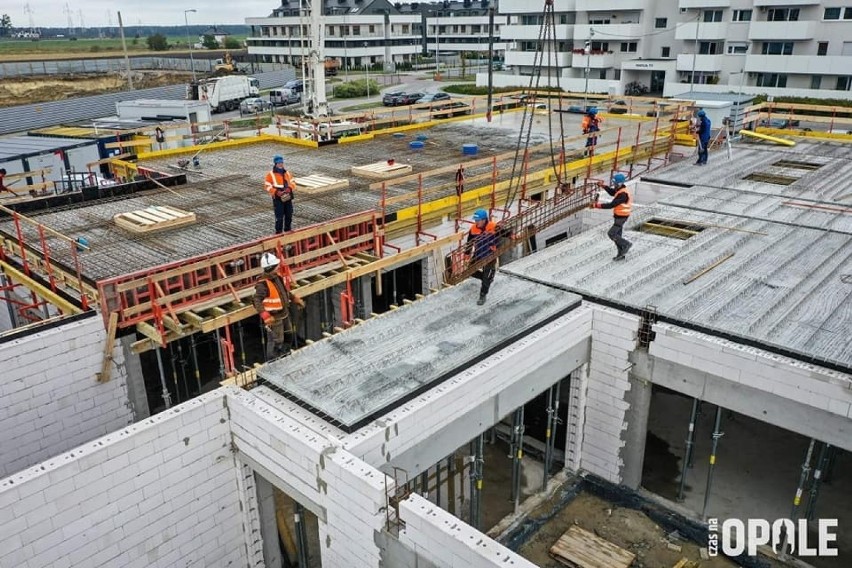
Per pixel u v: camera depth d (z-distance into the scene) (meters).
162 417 9.59
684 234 17.84
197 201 18.39
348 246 14.59
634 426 13.50
